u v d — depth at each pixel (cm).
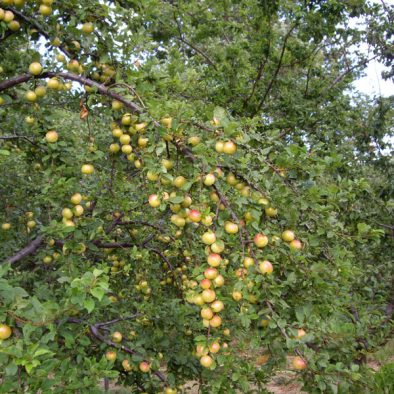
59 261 375
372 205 772
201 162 255
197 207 257
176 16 761
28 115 328
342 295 306
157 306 445
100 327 398
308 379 257
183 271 523
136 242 505
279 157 257
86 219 356
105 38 307
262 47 781
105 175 446
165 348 437
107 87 298
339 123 816
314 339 264
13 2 290
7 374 192
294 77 914
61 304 292
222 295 277
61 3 298
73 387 248
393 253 786
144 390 443
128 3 368
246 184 268
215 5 811
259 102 840
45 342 214
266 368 326
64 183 312
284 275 272
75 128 457
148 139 279
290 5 721
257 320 262
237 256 254
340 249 295
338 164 264
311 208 269
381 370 534
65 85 311
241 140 252
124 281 541
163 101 271
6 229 452
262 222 268
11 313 208
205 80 762
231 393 317
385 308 709
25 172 492
